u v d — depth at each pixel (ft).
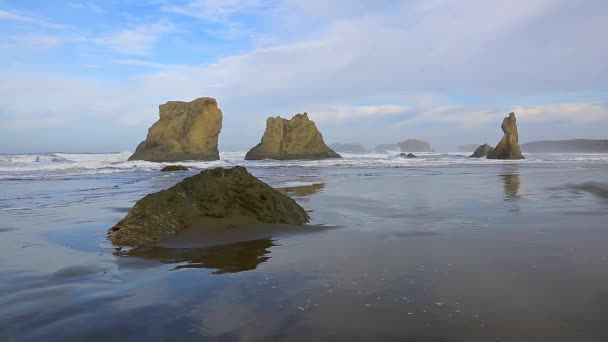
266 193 28.60
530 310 11.92
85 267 17.54
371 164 135.33
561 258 17.80
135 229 23.12
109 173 90.33
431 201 40.16
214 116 163.22
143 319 11.57
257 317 11.64
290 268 17.01
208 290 14.16
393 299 12.97
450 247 20.36
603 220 27.89
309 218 30.78
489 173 83.56
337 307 12.32
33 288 14.48
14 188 55.36
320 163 143.74
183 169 102.68
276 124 187.11
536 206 35.29
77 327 11.02
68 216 32.19
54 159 137.59
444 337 10.27
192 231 24.22
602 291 13.48
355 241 22.41
